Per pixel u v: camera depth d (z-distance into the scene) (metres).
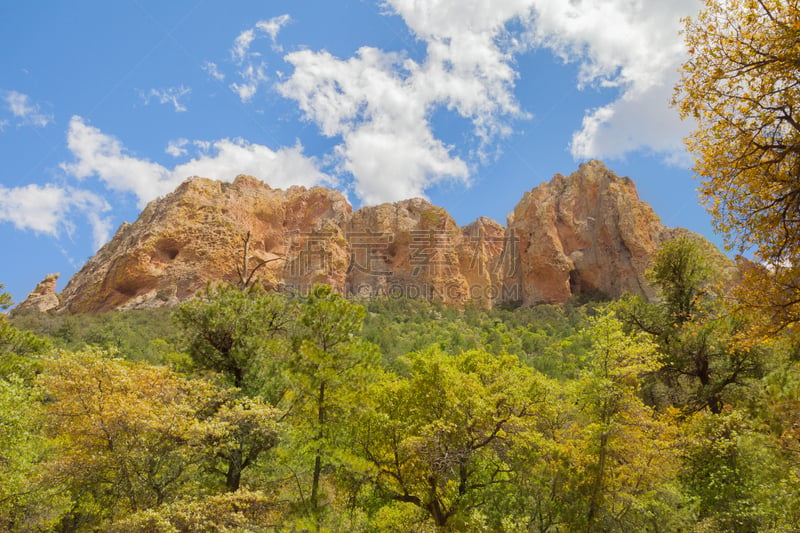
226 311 18.14
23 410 13.84
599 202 118.38
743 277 10.07
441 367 18.19
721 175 9.67
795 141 8.63
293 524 13.26
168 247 103.12
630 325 25.62
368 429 16.89
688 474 16.47
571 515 14.50
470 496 17.70
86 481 12.57
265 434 15.55
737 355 21.17
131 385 12.95
